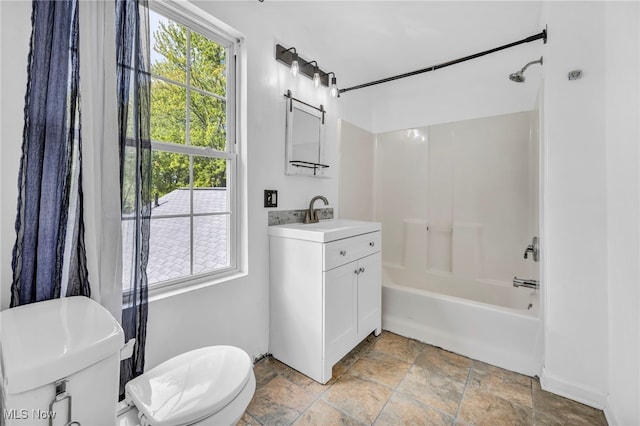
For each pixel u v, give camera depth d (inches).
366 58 94.4
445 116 103.4
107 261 40.4
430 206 108.0
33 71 34.7
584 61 55.0
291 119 75.2
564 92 57.2
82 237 38.4
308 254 62.9
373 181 120.2
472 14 71.1
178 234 55.4
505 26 76.0
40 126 35.3
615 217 50.3
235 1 60.6
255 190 66.9
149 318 48.7
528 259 89.7
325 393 58.7
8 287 34.7
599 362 54.7
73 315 31.8
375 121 119.3
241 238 65.7
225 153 62.2
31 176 34.9
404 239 113.7
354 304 71.6
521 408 54.7
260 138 67.6
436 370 67.1
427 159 108.0
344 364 69.4
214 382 36.7
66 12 36.5
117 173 40.9
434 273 106.8
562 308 58.2
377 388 60.4
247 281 65.4
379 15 72.2
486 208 96.8
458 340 74.6
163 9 51.8
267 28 68.2
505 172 93.2
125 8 41.8
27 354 23.8
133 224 43.5
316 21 75.1
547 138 59.3
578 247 56.3
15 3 34.6
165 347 50.9
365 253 75.9
